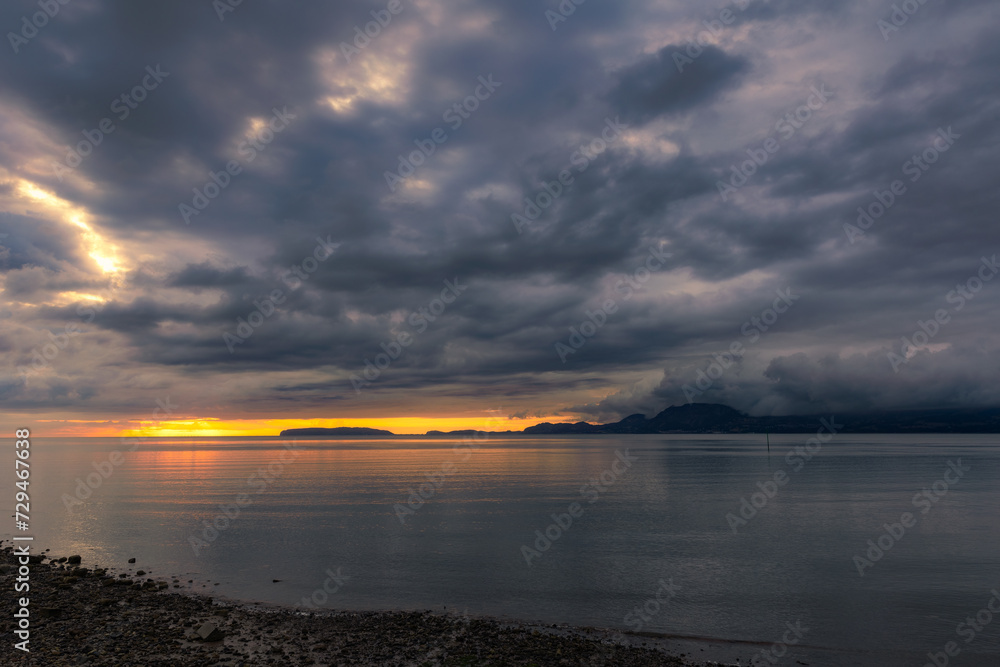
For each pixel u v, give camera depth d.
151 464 139.88
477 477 98.31
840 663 18.95
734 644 20.48
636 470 112.69
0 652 16.88
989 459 145.75
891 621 23.09
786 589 27.56
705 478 93.50
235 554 34.78
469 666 17.31
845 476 96.06
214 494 70.06
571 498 65.44
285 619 21.75
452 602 25.11
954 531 43.88
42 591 24.55
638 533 42.66
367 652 18.33
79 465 129.50
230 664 16.73
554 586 27.86
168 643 18.33
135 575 29.03
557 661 18.11
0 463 132.00
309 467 130.12
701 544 38.59
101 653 17.08
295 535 41.53
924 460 143.25
